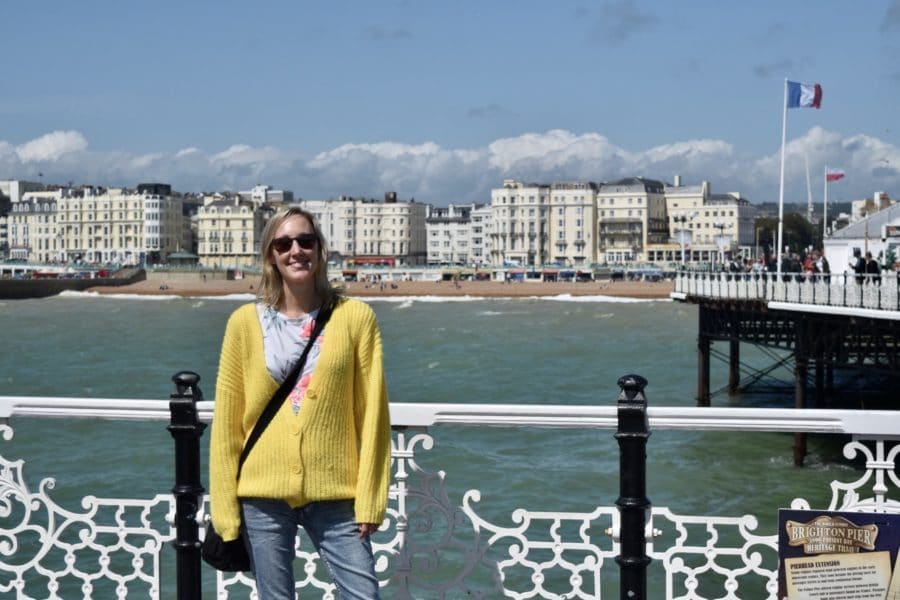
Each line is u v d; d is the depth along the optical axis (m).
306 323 4.49
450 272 194.50
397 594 5.08
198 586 4.90
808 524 4.70
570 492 20.27
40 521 16.92
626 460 4.62
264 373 4.41
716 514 18.61
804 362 28.92
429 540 13.50
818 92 40.34
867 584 4.68
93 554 14.33
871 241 49.12
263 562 4.42
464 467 22.80
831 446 25.03
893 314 23.45
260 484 4.38
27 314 114.12
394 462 5.00
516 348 66.44
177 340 75.62
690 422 4.71
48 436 26.48
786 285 30.53
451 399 41.09
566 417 4.72
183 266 184.75
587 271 186.12
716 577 13.13
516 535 5.03
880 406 34.34
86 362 58.44
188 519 4.86
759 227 197.62
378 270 194.12
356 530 4.41
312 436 4.37
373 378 4.44
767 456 23.78
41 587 13.14
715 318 38.84
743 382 43.53
